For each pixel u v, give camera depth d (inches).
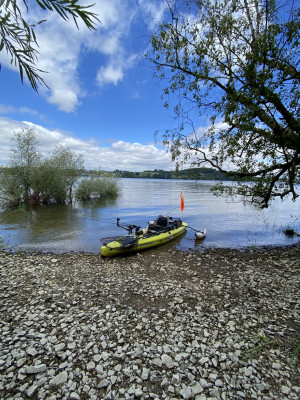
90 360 131.4
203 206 938.7
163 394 110.0
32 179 786.2
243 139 268.2
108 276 267.6
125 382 116.9
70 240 449.1
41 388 112.6
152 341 148.8
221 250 394.6
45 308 187.9
